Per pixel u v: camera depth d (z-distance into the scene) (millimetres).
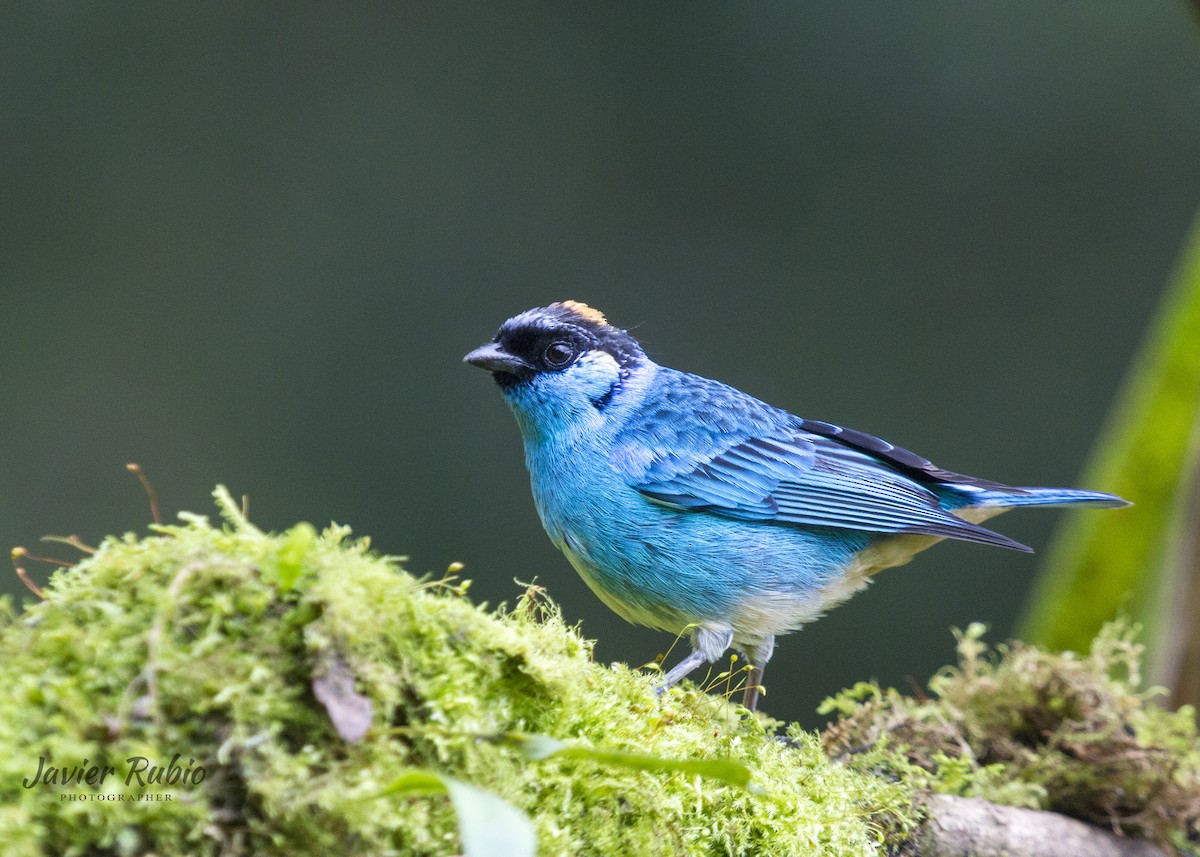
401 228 14562
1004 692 6168
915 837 5004
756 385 14312
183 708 2861
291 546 2998
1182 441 7559
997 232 14508
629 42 14758
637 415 6965
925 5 14617
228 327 14180
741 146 14727
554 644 3648
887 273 14570
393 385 14078
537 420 7000
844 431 7805
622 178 14680
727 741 4094
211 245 14320
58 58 14398
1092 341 14219
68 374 13805
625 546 6836
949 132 14555
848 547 7277
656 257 14609
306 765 2914
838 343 14469
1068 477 14008
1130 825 5773
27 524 13375
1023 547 6922
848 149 14750
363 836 2945
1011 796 5652
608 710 3660
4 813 2572
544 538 13664
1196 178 14250
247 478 13734
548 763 3410
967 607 13180
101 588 3023
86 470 13594
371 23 14750
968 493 7812
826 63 14773
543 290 14445
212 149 14508
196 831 2771
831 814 4371
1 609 3029
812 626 13180
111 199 14250
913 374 14312
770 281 14484
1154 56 14312
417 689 3176
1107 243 14320
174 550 3072
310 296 14266
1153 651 7449
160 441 13734
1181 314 7609
